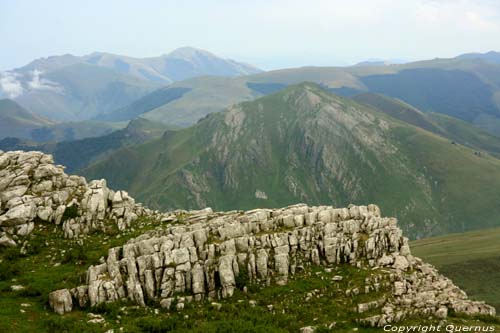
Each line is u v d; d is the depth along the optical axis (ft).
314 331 150.51
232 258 172.86
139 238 184.44
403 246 213.25
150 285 159.84
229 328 145.79
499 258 551.59
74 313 146.72
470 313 181.06
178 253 168.96
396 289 177.99
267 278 175.32
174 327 146.20
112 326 139.64
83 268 170.81
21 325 134.92
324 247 194.80
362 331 153.28
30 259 178.19
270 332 146.30
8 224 191.83
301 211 216.33
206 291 166.20
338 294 173.27
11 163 223.92
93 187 222.28
